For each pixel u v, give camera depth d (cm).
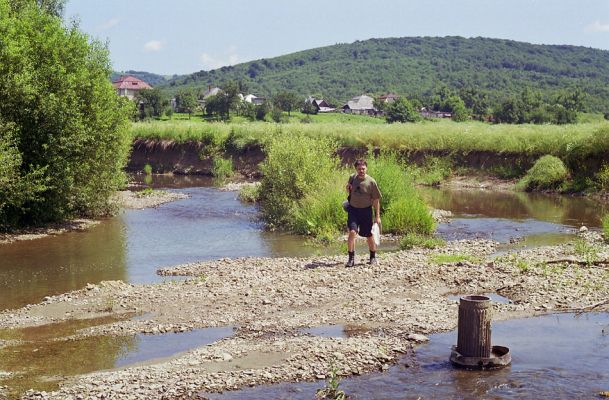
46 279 1361
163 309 1092
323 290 1184
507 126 4112
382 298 1125
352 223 1384
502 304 1080
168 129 4703
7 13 1925
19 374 806
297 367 806
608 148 2978
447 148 3659
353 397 722
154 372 796
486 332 810
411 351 870
